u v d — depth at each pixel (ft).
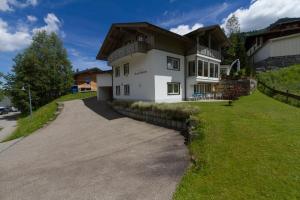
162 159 22.21
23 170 24.00
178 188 15.62
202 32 67.67
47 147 33.86
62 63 146.00
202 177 16.51
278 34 108.37
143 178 18.20
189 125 29.94
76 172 21.35
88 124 49.14
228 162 17.83
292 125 26.35
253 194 13.26
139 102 51.11
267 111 35.63
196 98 70.59
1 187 19.70
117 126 43.45
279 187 13.60
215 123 28.12
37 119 71.77
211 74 76.74
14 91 121.19
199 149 22.20
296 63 86.94
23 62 126.21
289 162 16.49
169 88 64.69
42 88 129.80
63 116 62.49
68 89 149.07
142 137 32.65
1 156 31.71
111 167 21.62
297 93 51.83
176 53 67.05
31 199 16.76
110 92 94.99
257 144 20.52
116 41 80.53
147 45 61.05
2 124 99.86
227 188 14.37
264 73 79.77
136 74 67.10
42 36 141.18
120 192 16.17
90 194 16.37
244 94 63.00
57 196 16.75
